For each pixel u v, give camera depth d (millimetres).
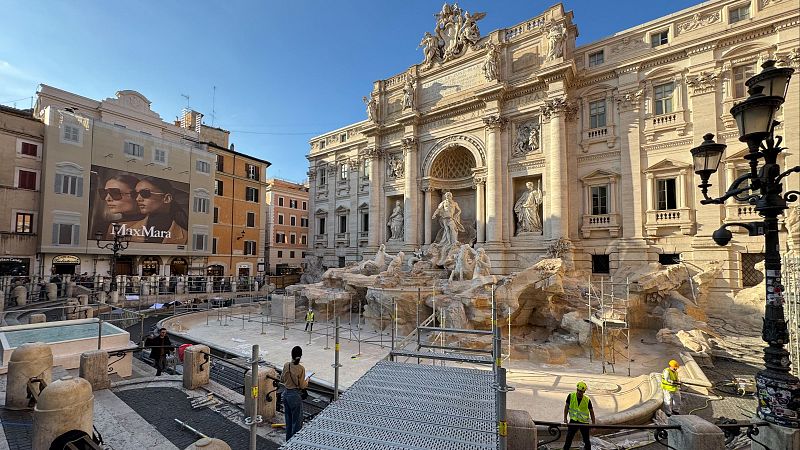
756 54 24297
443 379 6773
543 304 22406
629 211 27953
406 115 38594
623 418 11172
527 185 31812
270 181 70500
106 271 38781
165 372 14344
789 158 22578
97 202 37969
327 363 16953
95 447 5633
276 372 10258
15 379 9031
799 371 12359
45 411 6727
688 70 26391
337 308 28172
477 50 35594
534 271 22484
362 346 20156
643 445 10055
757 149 6879
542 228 31281
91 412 7414
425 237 37594
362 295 29312
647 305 24328
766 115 6629
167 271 43938
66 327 15578
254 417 5883
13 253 33156
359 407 5566
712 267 24250
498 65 33375
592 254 29344
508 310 20359
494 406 5625
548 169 30641
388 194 42062
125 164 40219
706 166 7672
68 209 36031
